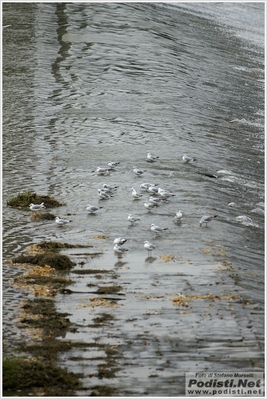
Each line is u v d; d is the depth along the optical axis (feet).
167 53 213.25
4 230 106.63
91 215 112.78
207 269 94.53
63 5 246.27
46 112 163.22
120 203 118.01
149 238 104.27
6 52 198.80
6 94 172.14
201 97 183.62
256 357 75.31
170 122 162.71
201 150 147.33
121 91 180.34
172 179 130.11
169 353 75.41
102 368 72.69
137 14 246.27
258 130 165.68
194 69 204.64
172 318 81.87
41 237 104.27
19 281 90.38
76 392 69.15
